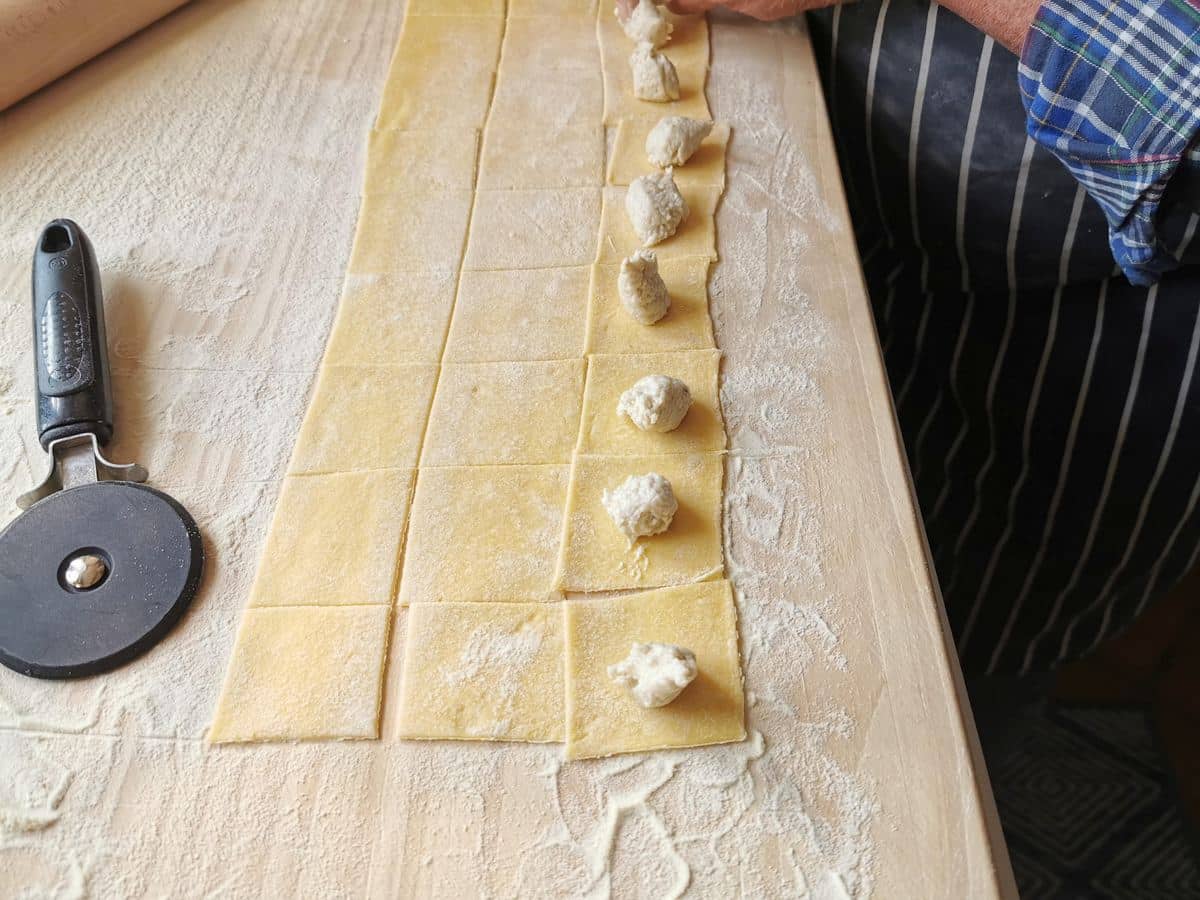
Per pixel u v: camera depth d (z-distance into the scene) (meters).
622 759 0.60
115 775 0.60
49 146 1.04
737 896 0.55
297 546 0.70
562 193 0.99
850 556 0.70
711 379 0.81
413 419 0.79
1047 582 1.39
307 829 0.57
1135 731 1.54
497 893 0.55
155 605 0.66
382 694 0.63
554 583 0.68
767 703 0.63
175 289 0.90
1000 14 0.94
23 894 0.55
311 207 0.98
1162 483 1.23
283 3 1.28
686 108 1.08
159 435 0.78
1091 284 1.18
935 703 0.62
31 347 0.84
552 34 1.21
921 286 1.32
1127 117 0.84
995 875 0.55
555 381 0.81
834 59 1.20
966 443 1.36
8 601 0.66
